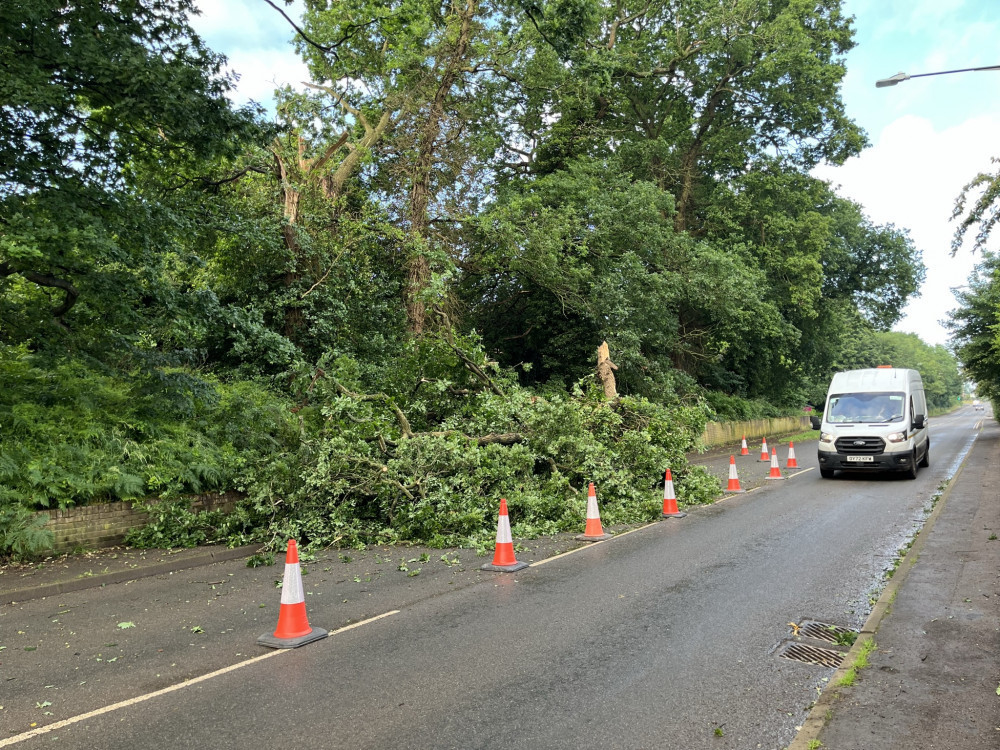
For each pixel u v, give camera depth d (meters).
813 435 37.12
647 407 14.41
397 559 8.68
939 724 3.66
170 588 7.51
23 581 7.49
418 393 14.04
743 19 28.16
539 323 25.66
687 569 7.62
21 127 9.66
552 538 9.81
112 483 9.25
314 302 16.97
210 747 3.74
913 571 6.96
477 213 21.73
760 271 28.58
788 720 3.92
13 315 11.22
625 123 31.95
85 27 9.84
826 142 32.69
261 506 9.67
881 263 39.34
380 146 20.92
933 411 121.69
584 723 3.92
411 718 4.04
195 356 14.79
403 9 18.67
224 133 10.59
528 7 15.03
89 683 4.75
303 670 4.89
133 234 10.97
